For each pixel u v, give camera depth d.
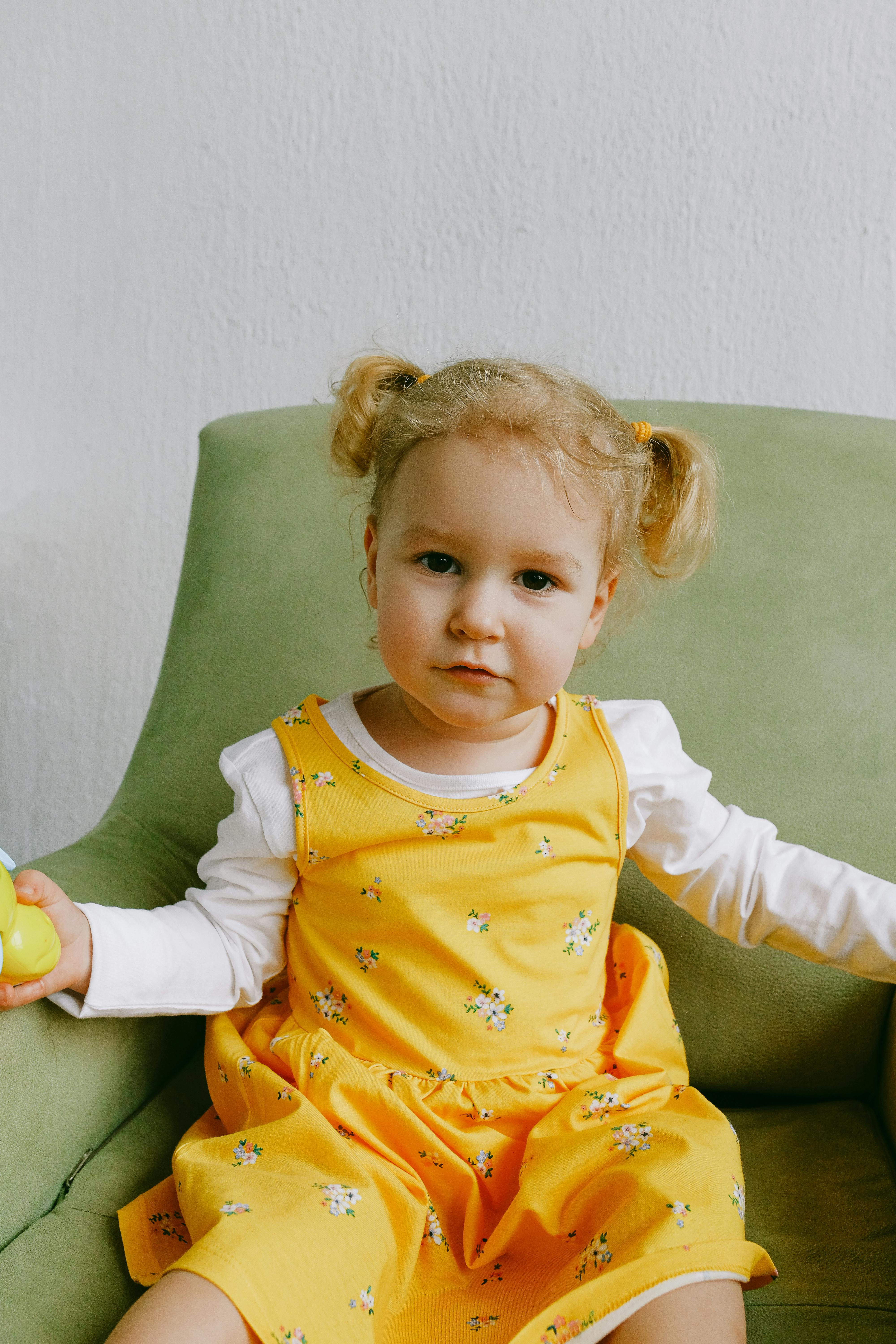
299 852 0.83
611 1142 0.73
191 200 1.38
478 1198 0.75
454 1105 0.78
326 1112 0.76
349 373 0.90
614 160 1.28
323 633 1.03
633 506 0.86
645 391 1.33
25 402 1.48
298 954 0.86
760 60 1.23
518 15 1.27
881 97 1.22
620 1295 0.62
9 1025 0.73
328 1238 0.64
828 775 0.95
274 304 1.39
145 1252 0.73
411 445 0.78
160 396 1.45
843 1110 0.91
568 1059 0.82
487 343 1.35
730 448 1.06
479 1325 0.69
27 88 1.39
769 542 1.02
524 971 0.82
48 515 1.50
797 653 0.99
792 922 0.86
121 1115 0.85
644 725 0.90
